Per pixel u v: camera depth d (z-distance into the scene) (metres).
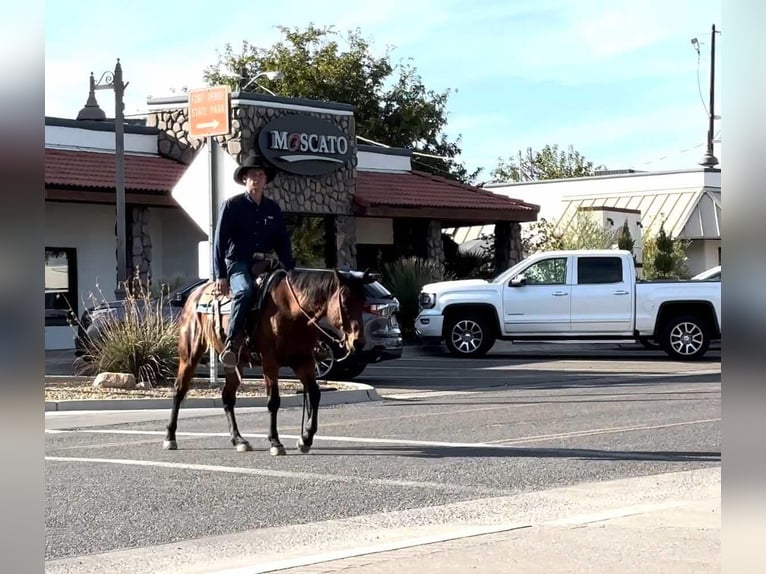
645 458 11.60
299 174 30.86
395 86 50.47
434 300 27.14
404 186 34.97
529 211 36.41
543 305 26.47
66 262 29.77
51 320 29.25
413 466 11.09
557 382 21.00
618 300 26.16
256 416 15.98
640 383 20.59
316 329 11.55
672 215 45.50
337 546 7.60
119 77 25.83
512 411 16.09
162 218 32.03
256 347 11.72
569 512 8.78
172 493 9.66
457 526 8.26
